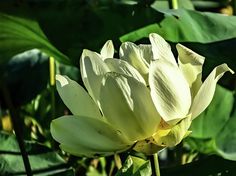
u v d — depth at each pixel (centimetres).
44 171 107
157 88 84
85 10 117
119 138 86
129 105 84
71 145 88
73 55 117
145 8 116
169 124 85
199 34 113
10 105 95
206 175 105
